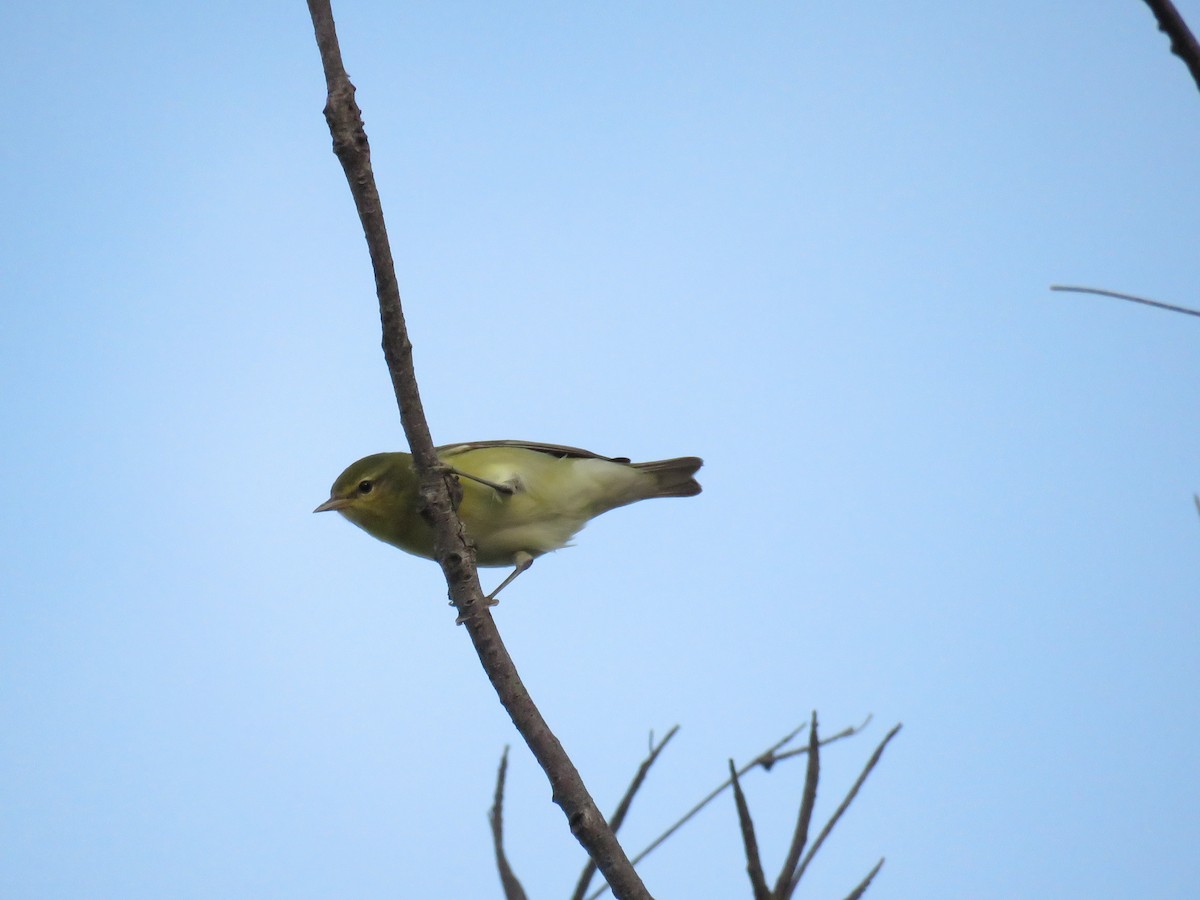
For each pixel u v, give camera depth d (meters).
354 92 7.54
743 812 5.92
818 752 6.36
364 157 7.54
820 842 6.05
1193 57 5.79
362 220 7.69
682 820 7.09
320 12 7.56
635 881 6.73
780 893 5.87
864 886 6.34
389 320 7.92
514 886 6.73
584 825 6.90
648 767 7.05
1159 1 5.78
